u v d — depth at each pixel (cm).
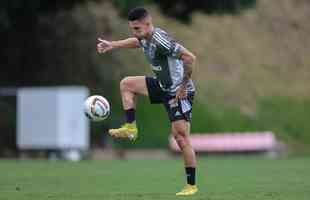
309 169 6209
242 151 12175
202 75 14575
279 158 9238
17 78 12769
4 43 12738
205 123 13212
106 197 3684
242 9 12562
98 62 13450
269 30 16750
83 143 9994
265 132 13600
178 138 3744
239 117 13738
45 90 9875
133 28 3638
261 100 14538
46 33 13262
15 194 3875
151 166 6712
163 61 3666
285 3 17638
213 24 16125
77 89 10369
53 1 11969
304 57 16462
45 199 3603
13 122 11700
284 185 4488
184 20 12694
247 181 4831
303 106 14762
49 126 9850
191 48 15138
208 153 12081
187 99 3709
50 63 13112
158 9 14550
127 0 11100
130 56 13875
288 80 15562
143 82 3747
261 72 15450
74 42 13500
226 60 15288
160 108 12925
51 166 6619
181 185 4503
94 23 13862
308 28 17238
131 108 3759
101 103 3788
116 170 6016
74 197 3694
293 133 13938
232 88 14512
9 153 11412
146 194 3850
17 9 11619
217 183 4659
